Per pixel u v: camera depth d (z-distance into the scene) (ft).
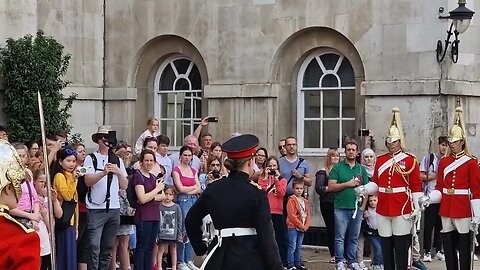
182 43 54.90
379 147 48.75
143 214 36.35
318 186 43.01
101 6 56.18
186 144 43.01
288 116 52.16
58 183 32.42
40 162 32.89
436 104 47.42
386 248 37.09
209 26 53.52
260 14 52.06
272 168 40.37
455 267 37.93
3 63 46.85
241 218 22.93
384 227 36.96
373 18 48.98
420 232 44.16
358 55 49.90
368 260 44.32
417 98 47.85
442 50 47.29
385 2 48.65
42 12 53.21
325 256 46.32
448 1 47.14
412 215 36.29
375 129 48.91
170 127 56.08
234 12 52.75
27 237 14.33
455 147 37.45
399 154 36.83
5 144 14.69
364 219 40.86
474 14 48.96
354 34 49.55
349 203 40.37
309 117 51.93
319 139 51.65
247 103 52.37
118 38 56.13
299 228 40.42
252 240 22.97
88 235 35.14
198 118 55.11
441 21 47.29
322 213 43.32
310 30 51.06
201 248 24.43
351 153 40.75
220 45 53.16
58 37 53.98
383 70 48.78
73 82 54.49
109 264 36.09
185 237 39.45
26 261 14.20
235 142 23.56
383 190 36.83
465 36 48.47
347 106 50.88
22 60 46.62
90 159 35.37
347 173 40.52
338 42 50.44
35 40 47.85
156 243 37.91
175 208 38.75
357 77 50.08
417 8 47.85
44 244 31.14
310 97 51.88
